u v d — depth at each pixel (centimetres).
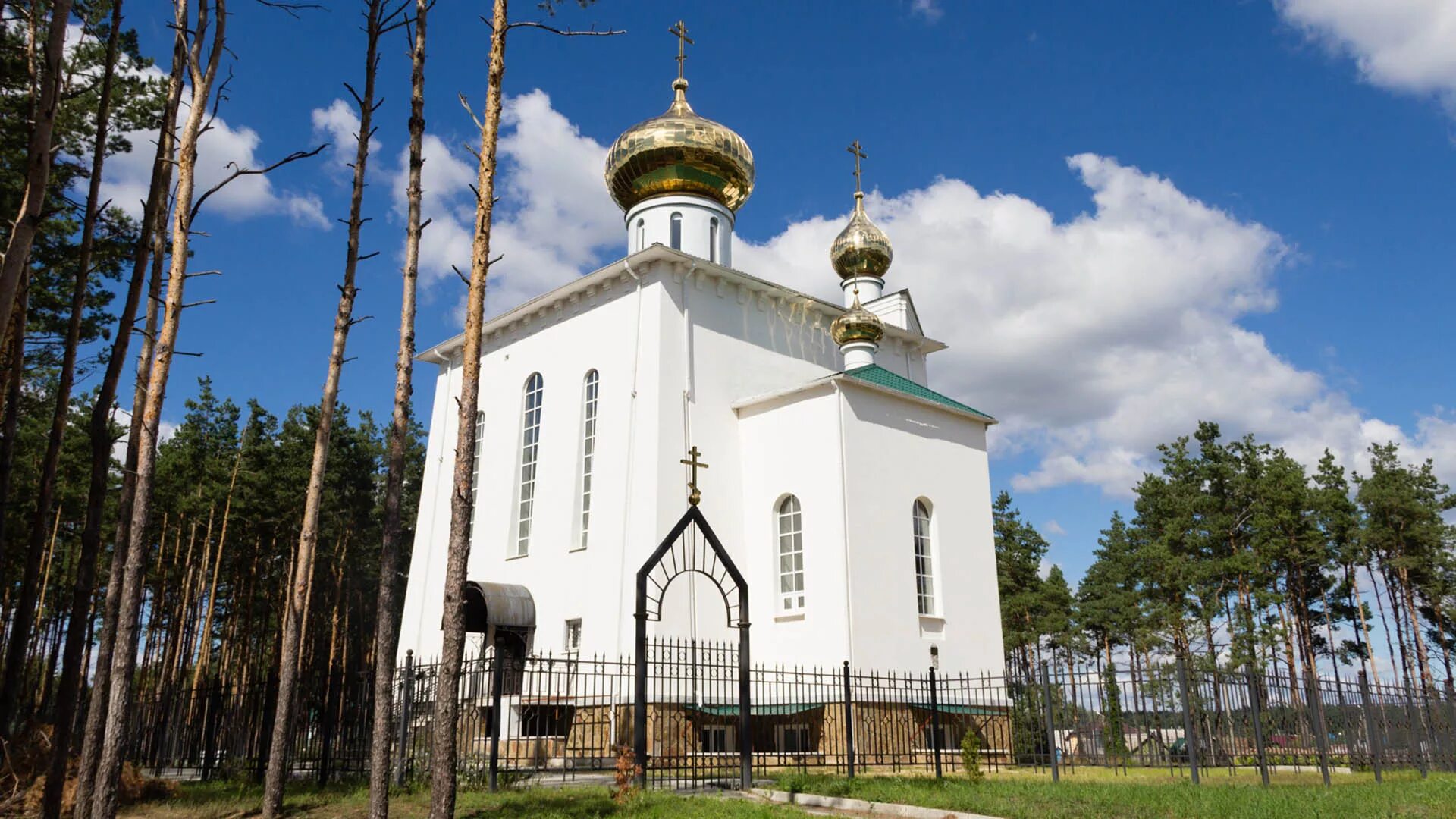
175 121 1438
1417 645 4250
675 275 2542
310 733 1859
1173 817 1148
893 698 2042
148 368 1466
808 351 2878
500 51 1268
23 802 1385
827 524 2316
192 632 3644
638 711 1518
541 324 2866
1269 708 1850
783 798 1448
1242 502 4366
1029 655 5162
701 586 2352
